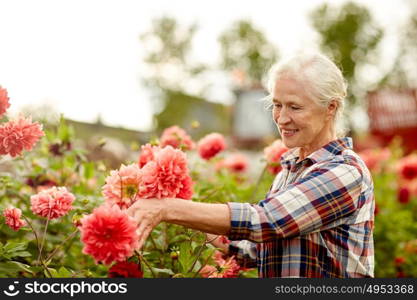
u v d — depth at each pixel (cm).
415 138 1836
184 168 261
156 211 251
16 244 310
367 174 291
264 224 260
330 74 285
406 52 3331
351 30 3328
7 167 484
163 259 345
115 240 233
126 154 645
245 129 2339
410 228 709
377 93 1962
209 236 335
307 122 285
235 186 559
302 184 273
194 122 513
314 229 270
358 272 283
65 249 402
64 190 312
